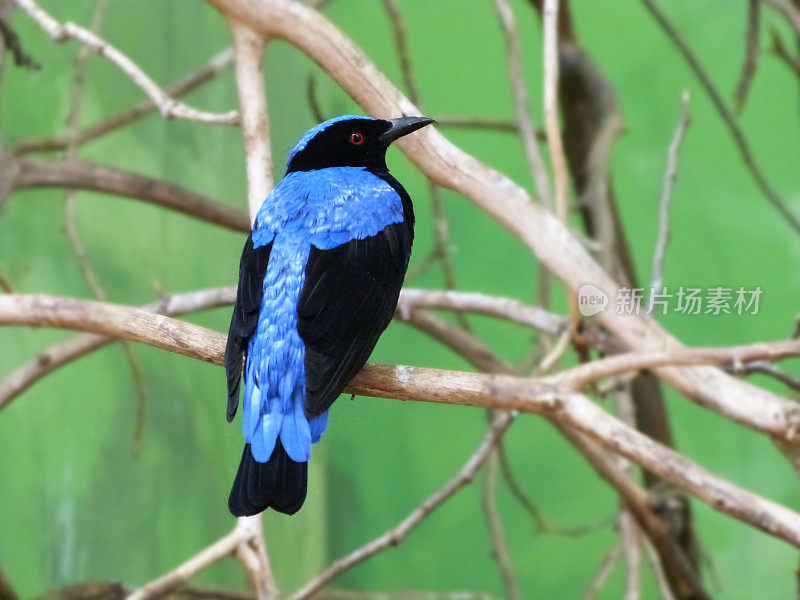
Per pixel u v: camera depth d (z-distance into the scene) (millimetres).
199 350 6762
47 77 13852
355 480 17906
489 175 7848
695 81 16984
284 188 7172
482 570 19047
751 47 11672
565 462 18844
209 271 13547
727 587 17297
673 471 6617
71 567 13117
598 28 17109
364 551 9086
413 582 18969
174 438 13109
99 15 11688
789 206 17094
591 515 18781
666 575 11281
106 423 13391
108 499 13344
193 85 12375
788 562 17297
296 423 6035
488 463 12039
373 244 6871
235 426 7285
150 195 11172
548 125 8086
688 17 16969
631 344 7926
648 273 17250
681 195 17172
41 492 13141
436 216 11961
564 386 6824
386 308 6816
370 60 7867
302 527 14703
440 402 6863
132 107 13047
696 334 16734
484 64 16984
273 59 9375
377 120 7754
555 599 18844
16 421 13156
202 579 13703
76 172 10984
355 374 6414
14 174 10773
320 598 13492
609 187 12516
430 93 8273
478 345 11328
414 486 18484
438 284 17844
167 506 13359
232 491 5883
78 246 11125
